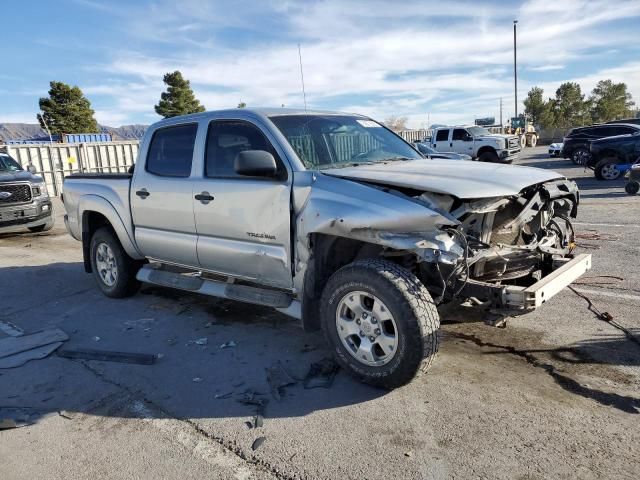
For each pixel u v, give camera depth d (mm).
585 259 3988
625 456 2754
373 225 3332
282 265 4039
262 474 2773
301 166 3967
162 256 5266
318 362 4066
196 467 2867
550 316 4777
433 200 3322
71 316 5449
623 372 3668
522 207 3768
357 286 3469
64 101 49906
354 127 4812
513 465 2725
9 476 2859
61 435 3242
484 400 3375
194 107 50125
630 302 5039
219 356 4277
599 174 16078
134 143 22000
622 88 71375
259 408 3428
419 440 2982
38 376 4051
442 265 3477
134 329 4988
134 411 3486
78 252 9039
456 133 24609
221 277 4977
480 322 4672
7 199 10414
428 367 3389
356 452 2906
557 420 3113
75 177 6340
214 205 4473
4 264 8141
